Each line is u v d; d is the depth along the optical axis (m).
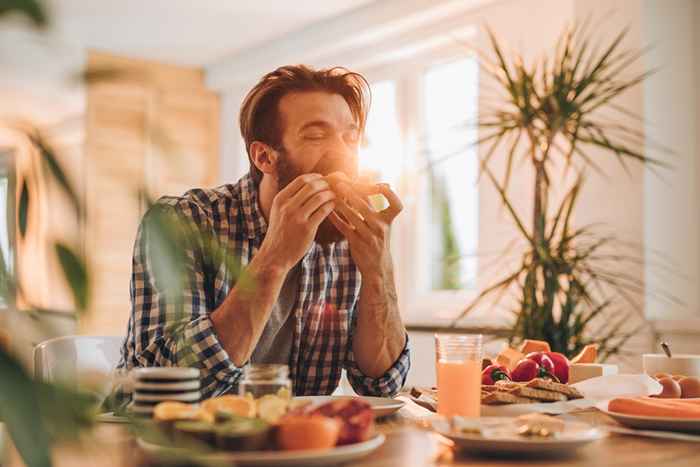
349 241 1.51
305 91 1.58
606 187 3.02
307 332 1.63
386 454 0.89
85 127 2.85
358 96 1.64
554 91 2.59
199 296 1.41
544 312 2.55
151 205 0.31
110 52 4.92
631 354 2.68
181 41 4.75
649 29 2.96
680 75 3.04
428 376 3.82
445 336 1.15
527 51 3.52
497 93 3.52
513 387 1.26
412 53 4.25
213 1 4.13
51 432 0.29
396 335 1.56
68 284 0.29
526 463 0.84
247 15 4.34
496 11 3.67
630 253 2.93
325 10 4.25
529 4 3.52
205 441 0.75
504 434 0.93
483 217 3.67
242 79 5.05
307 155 1.57
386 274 1.53
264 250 1.38
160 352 1.33
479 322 3.51
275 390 0.97
